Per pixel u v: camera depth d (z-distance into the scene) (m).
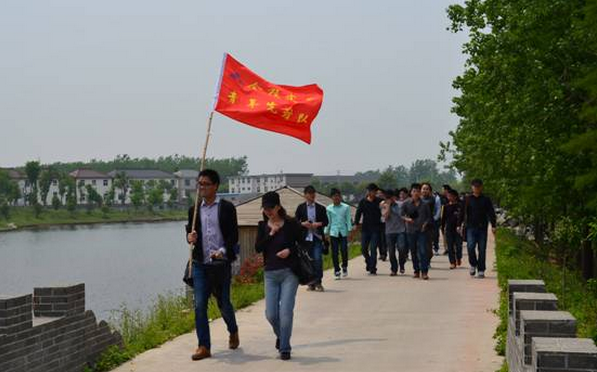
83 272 48.31
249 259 22.31
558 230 22.02
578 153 18.48
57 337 8.31
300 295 15.62
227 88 10.65
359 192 170.62
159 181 177.50
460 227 19.25
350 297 15.25
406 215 18.56
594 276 22.81
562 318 6.46
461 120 41.56
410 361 9.24
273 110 10.61
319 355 9.70
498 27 20.53
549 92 18.44
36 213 136.50
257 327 11.90
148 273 45.88
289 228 9.65
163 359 9.60
